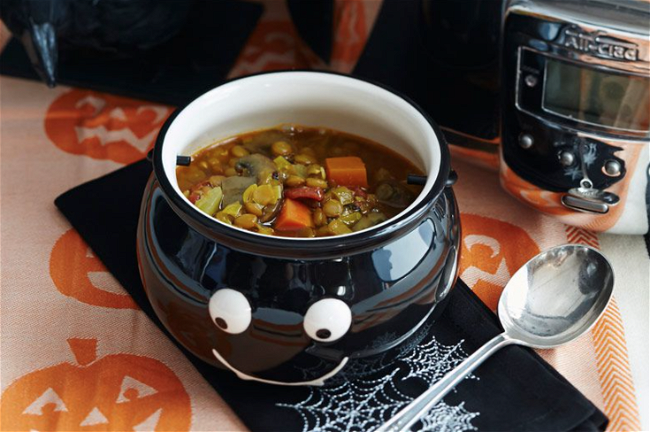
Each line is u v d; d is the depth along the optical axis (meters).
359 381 0.60
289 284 0.55
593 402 0.61
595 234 0.69
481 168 0.73
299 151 0.64
